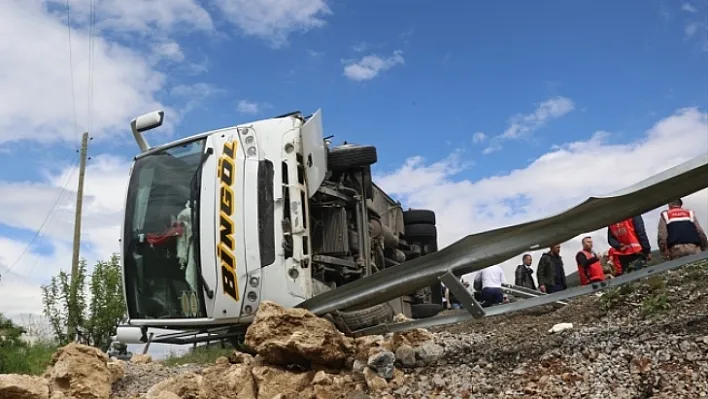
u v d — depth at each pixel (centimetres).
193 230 782
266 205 757
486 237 593
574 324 700
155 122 854
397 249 1164
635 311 685
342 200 859
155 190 834
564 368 543
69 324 1562
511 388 529
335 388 583
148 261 821
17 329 1068
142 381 742
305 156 789
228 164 773
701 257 565
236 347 834
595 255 1069
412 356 640
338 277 852
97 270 1633
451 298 1321
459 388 550
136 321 826
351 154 858
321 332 612
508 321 857
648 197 537
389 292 651
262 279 739
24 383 604
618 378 505
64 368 653
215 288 753
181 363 892
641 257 982
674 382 479
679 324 585
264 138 783
